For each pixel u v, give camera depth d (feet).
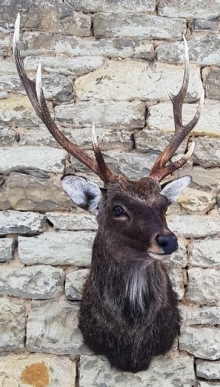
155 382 5.49
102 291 4.93
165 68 6.30
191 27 6.46
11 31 6.37
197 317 5.68
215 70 6.33
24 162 5.96
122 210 4.65
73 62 6.27
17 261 5.80
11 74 6.23
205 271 5.80
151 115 6.17
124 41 6.34
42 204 5.88
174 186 5.06
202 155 6.10
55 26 6.37
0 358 5.57
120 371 5.42
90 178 5.96
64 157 6.00
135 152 6.09
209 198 5.97
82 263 5.77
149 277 4.88
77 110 6.15
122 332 4.95
